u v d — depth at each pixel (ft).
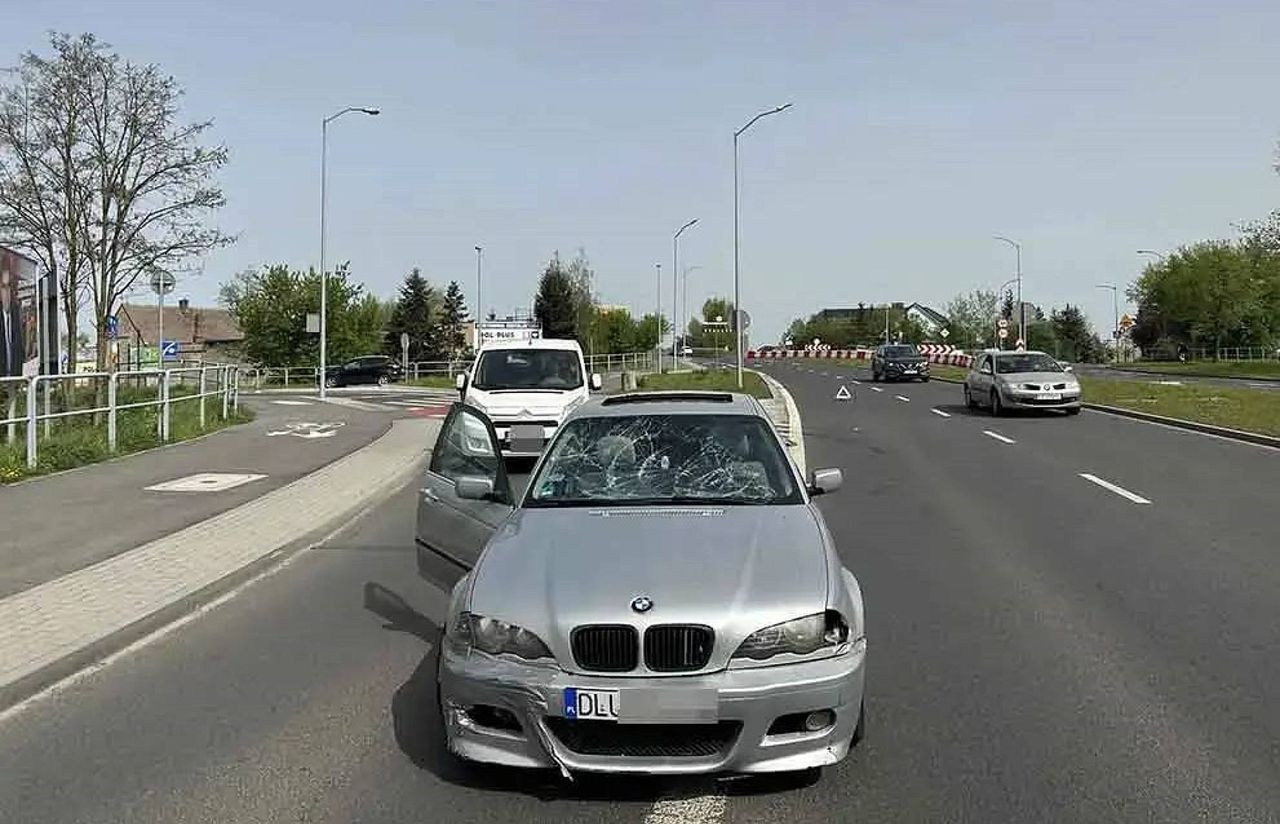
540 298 291.58
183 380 96.63
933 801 15.84
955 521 41.29
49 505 44.19
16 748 18.70
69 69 92.22
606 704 15.38
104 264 95.71
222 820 15.61
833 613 16.28
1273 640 24.44
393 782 16.89
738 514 19.36
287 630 26.61
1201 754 17.56
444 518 23.15
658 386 138.82
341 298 249.34
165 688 22.04
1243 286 256.11
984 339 361.51
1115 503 45.14
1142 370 211.20
